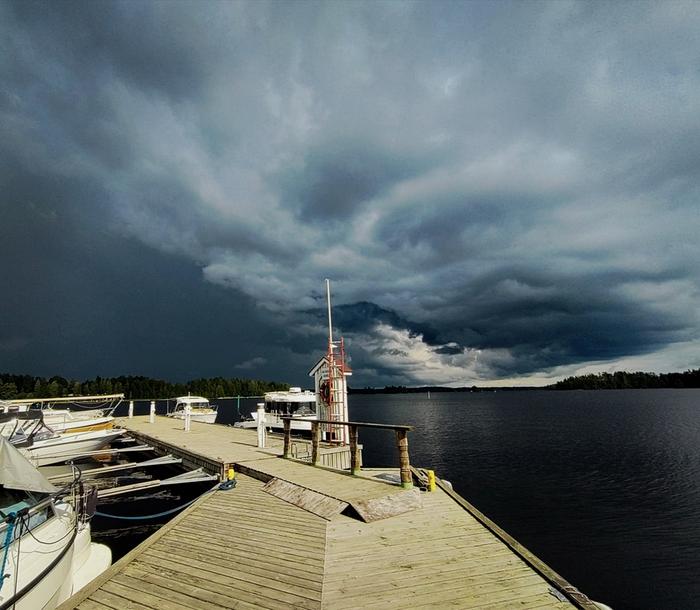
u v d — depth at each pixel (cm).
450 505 805
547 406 10475
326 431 1648
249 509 813
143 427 2539
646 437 4125
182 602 462
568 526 1638
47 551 591
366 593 470
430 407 11531
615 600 1102
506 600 451
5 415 1430
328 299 1689
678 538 1494
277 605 450
